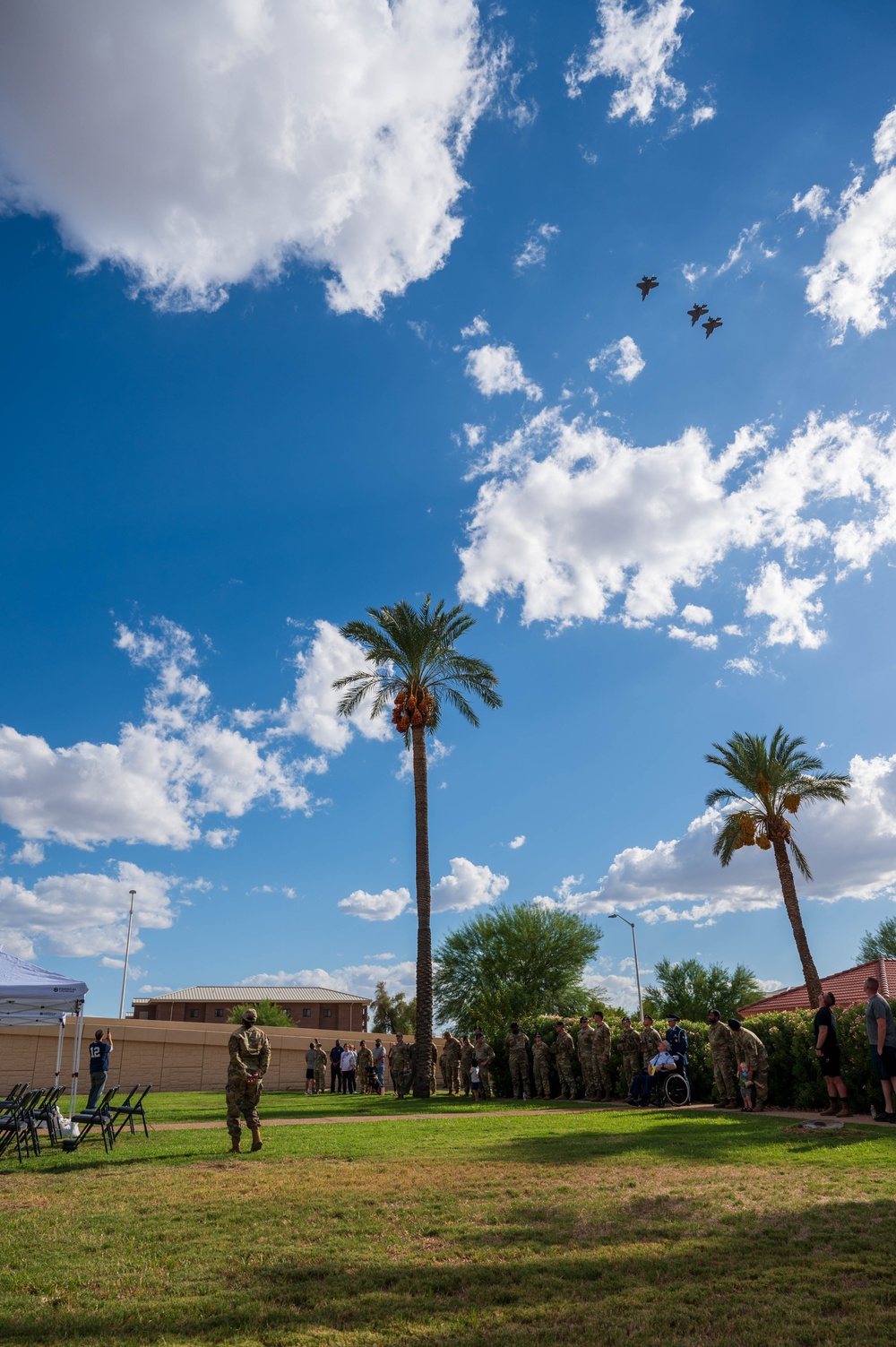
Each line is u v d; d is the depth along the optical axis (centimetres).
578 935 4578
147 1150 1115
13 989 1398
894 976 3022
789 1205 685
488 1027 4128
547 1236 614
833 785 3406
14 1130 1091
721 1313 452
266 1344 425
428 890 2752
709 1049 1833
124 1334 440
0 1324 454
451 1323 450
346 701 3034
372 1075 2922
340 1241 611
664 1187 776
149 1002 7344
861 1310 452
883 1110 1336
